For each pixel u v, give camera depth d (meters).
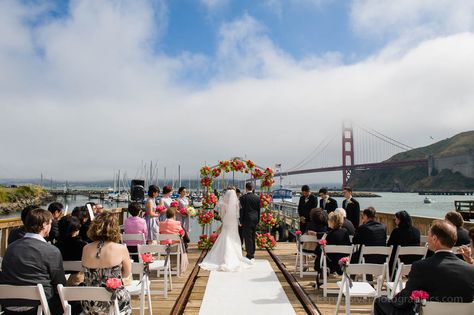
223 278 6.82
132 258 6.20
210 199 10.39
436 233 3.25
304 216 8.95
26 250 3.47
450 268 3.14
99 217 3.68
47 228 3.66
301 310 5.13
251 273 7.21
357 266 4.41
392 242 5.66
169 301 5.49
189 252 9.71
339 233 6.03
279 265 7.93
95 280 3.56
